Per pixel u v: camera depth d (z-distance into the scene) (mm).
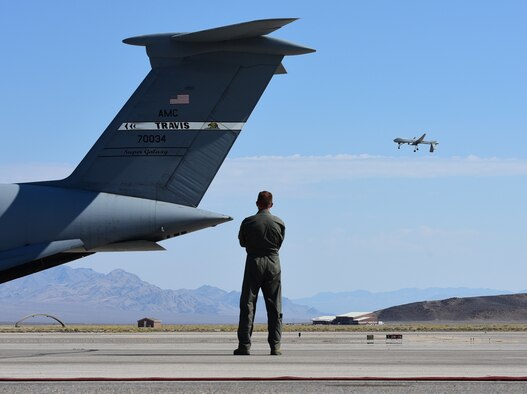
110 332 38250
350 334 35156
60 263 16938
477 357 14047
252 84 17156
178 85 17141
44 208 16531
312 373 10688
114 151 17031
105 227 16562
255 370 11102
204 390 9047
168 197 16953
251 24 16406
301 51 17047
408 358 13641
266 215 14062
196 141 17094
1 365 11906
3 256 16266
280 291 14320
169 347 19641
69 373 10648
